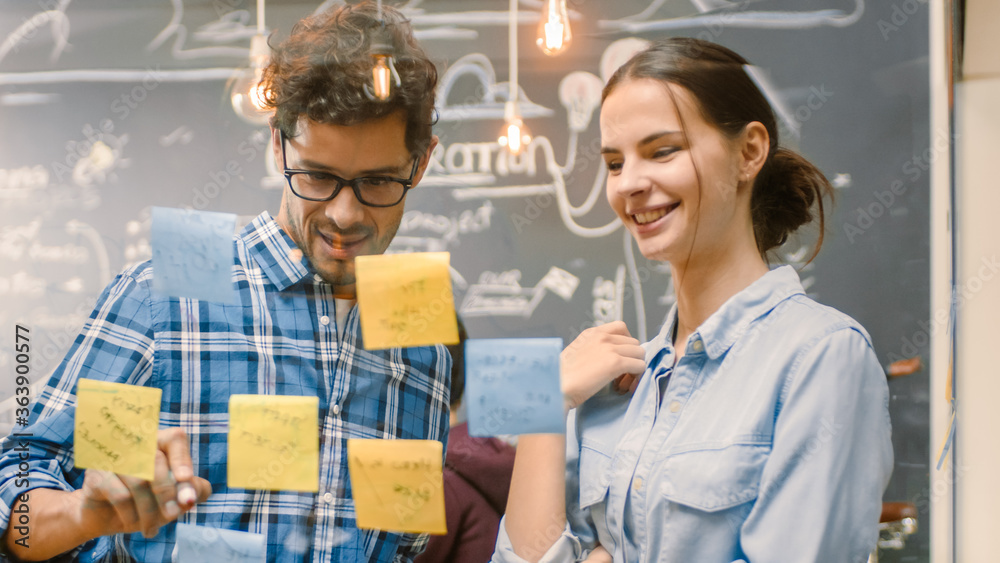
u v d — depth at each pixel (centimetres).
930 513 90
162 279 65
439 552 68
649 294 98
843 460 53
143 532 60
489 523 68
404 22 67
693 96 60
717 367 61
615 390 67
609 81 65
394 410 67
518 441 64
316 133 62
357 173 64
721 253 63
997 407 91
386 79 62
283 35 92
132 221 101
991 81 92
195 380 64
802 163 66
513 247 99
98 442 61
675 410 61
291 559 61
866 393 55
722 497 54
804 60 97
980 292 93
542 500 62
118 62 104
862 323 97
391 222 67
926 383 94
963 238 94
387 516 61
